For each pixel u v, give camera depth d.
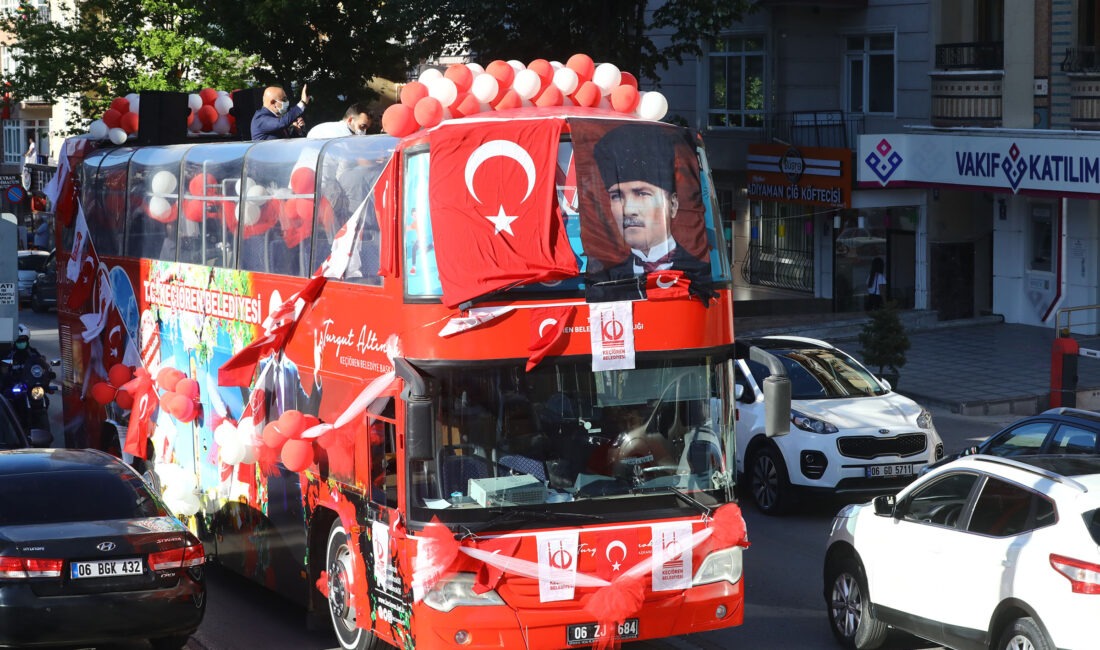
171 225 13.17
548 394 8.48
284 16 26.83
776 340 17.11
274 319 10.46
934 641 9.05
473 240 8.39
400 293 8.60
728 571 8.86
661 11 26.31
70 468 10.13
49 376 19.20
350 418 9.25
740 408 15.90
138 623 9.14
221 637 10.65
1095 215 27.25
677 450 8.79
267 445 10.32
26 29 38.03
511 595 8.27
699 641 10.35
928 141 28.48
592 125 8.82
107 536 9.14
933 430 15.07
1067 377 19.31
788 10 32.19
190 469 12.66
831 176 29.38
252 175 11.40
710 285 8.91
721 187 34.91
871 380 16.12
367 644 9.41
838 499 16.17
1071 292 27.92
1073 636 7.74
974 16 29.36
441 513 8.23
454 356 8.31
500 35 26.58
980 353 25.97
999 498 8.60
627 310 8.62
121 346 14.55
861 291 31.06
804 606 11.37
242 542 11.61
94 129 15.91
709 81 34.78
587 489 8.51
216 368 12.02
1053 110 26.81
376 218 9.07
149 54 35.81
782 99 32.50
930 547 8.99
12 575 8.82
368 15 27.70
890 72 31.36
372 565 9.03
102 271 15.16
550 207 8.52
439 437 8.30
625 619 8.52
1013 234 29.14
